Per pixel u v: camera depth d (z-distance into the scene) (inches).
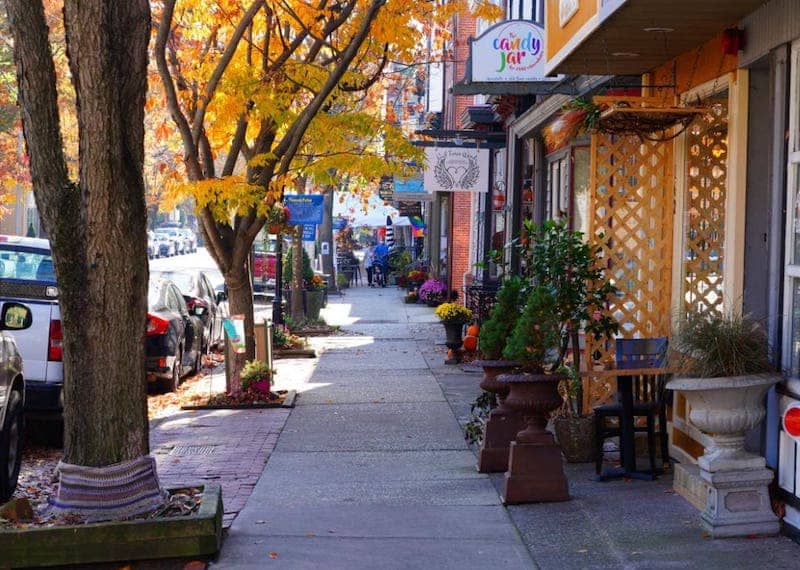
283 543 280.7
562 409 388.5
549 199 641.0
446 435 450.9
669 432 365.4
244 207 508.4
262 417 503.2
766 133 307.1
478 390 585.0
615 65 390.6
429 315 1160.2
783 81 275.7
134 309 275.1
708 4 289.7
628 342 350.0
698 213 368.8
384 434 454.0
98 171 266.5
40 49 263.3
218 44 604.7
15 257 441.1
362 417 499.2
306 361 737.6
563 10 379.6
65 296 271.6
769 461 277.1
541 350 321.4
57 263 271.0
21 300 417.1
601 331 370.3
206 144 534.9
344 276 1713.8
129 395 275.3
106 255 269.7
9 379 339.0
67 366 274.7
